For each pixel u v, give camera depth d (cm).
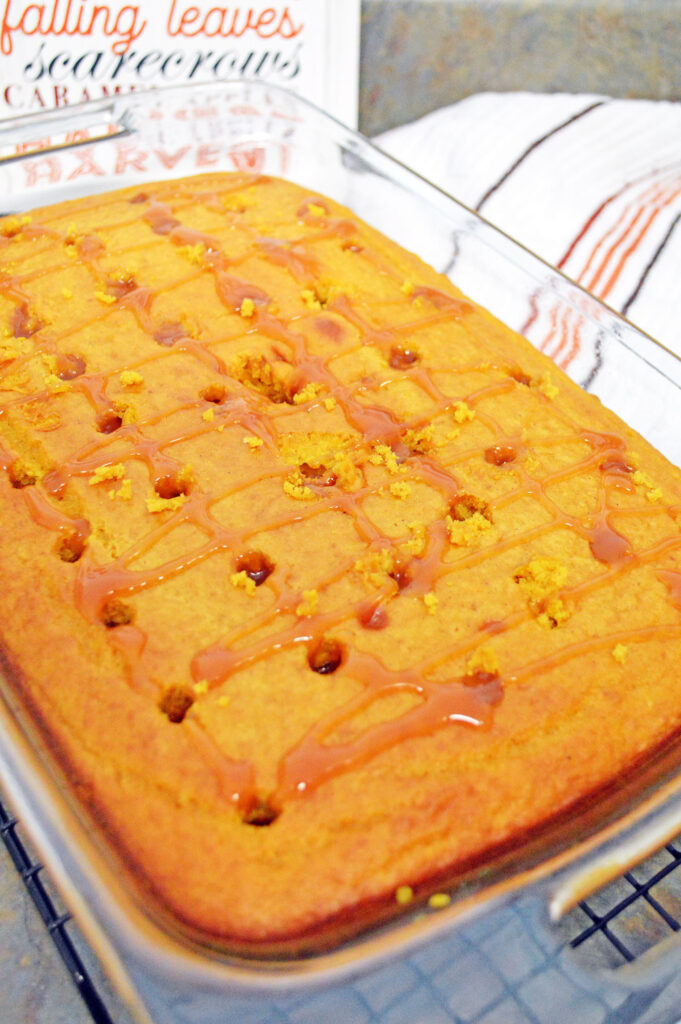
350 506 49
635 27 71
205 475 50
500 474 52
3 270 58
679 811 41
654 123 71
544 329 60
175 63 70
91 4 65
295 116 68
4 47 66
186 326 57
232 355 55
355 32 71
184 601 46
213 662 44
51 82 68
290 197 66
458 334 59
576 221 66
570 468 52
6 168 64
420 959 38
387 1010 38
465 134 71
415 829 41
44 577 46
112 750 42
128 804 41
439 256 64
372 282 61
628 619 47
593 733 44
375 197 66
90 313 56
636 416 56
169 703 44
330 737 43
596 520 50
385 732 43
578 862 40
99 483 49
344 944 40
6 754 41
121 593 46
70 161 65
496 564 48
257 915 39
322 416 53
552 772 43
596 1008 40
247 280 59
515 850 42
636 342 57
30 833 39
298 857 41
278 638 45
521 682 45
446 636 46
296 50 71
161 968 37
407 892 41
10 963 44
